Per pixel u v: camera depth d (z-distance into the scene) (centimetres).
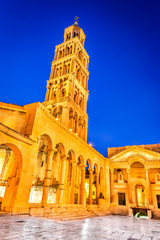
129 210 4125
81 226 1462
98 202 3981
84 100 5219
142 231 1520
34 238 823
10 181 2005
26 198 1902
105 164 4891
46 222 1448
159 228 1931
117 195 4922
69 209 2514
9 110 2441
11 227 1043
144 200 5591
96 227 1495
